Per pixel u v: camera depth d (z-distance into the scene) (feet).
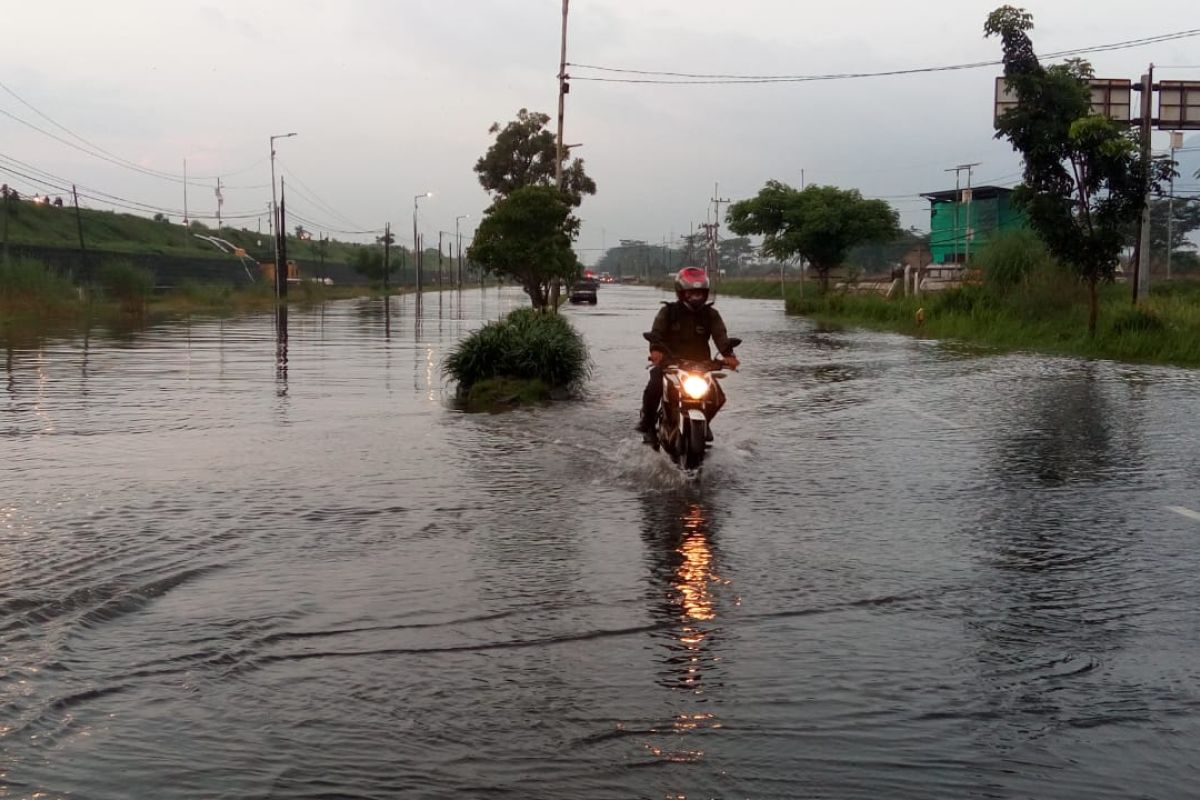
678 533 23.91
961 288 122.62
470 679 15.12
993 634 17.22
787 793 11.87
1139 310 84.74
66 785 11.93
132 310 145.59
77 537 22.95
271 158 202.08
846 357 78.23
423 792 11.85
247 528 23.91
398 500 27.09
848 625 17.62
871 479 30.73
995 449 36.11
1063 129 82.89
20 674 15.08
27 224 241.96
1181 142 125.08
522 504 26.81
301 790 11.87
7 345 85.56
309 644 16.47
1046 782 12.18
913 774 12.35
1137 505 27.25
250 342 90.74
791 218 215.51
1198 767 12.59
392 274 424.46
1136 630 17.47
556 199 102.78
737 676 15.29
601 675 15.31
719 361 32.63
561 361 51.96
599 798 11.73
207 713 13.88
